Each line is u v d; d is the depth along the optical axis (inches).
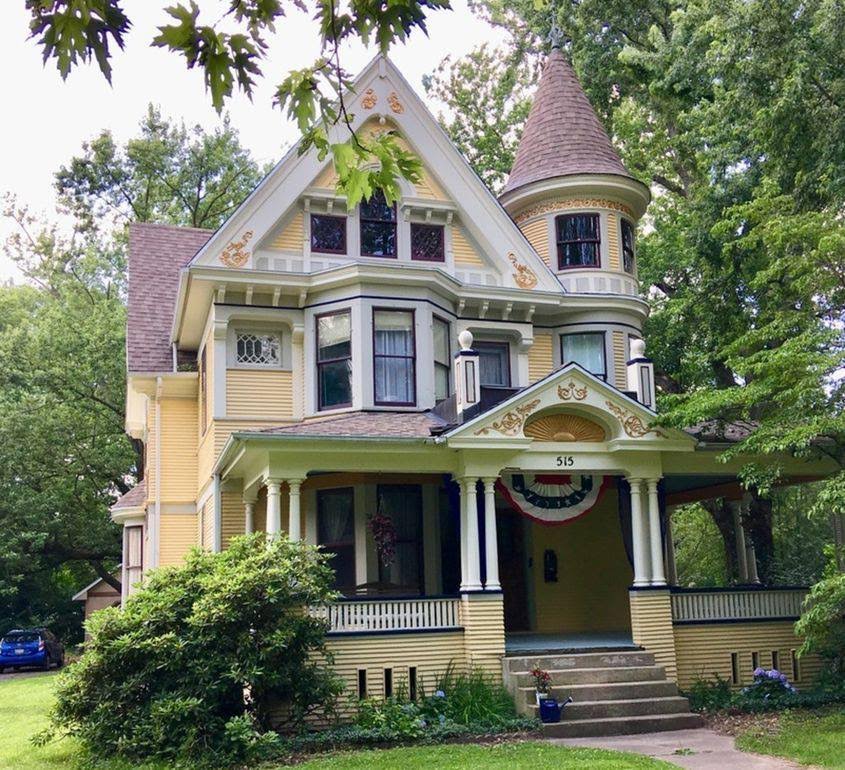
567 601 800.9
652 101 1080.2
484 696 581.3
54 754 521.0
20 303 1820.9
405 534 722.2
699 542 1434.5
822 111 661.3
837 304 617.0
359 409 714.2
